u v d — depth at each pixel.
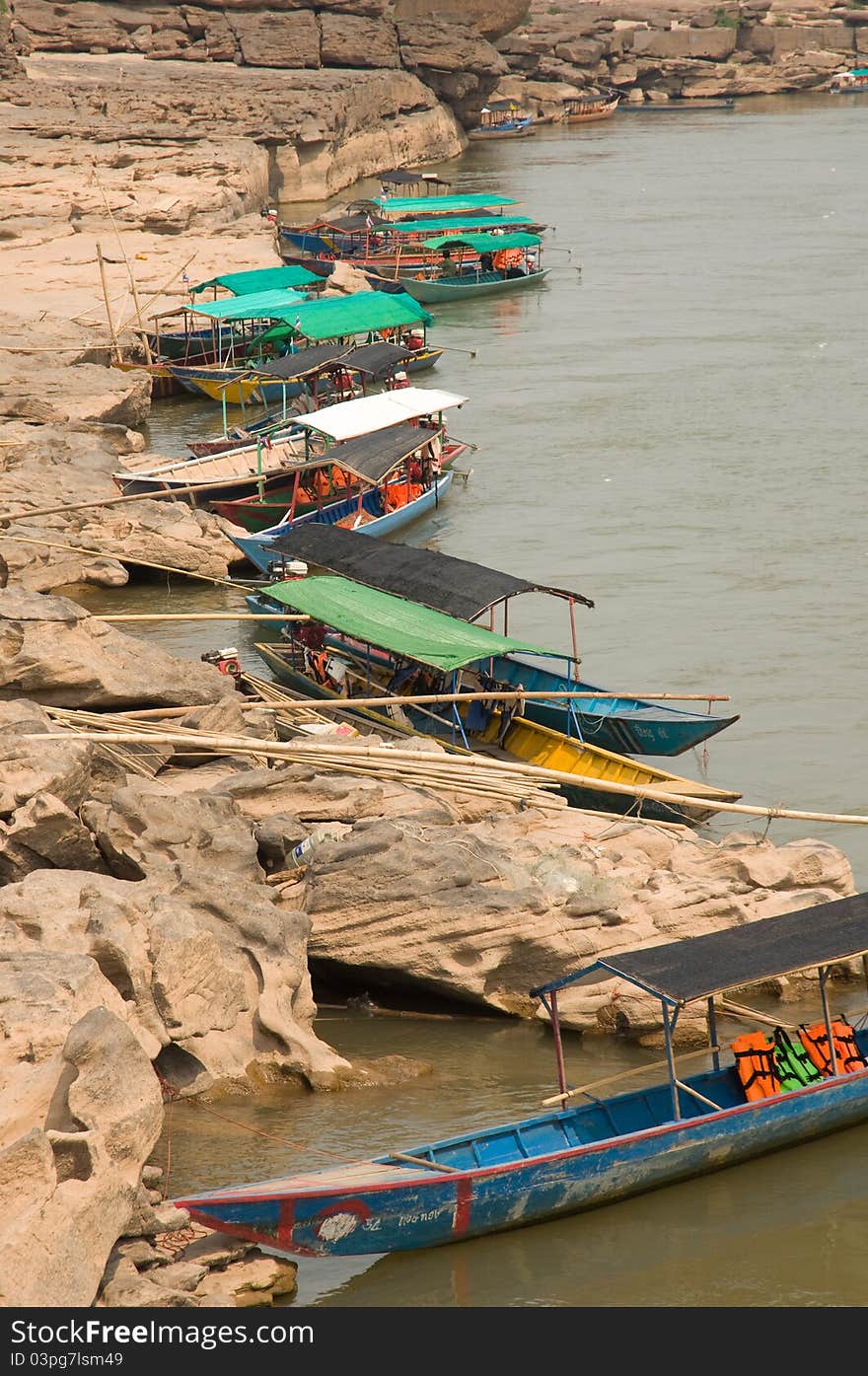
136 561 105.25
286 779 67.25
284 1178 45.84
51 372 149.12
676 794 72.12
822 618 101.44
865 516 121.25
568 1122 49.44
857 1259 46.50
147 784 65.00
